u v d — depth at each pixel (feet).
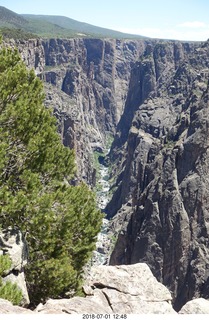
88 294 71.26
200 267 323.57
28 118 86.17
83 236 89.66
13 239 74.02
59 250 84.23
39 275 81.46
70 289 84.84
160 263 349.20
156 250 355.36
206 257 329.31
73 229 88.79
